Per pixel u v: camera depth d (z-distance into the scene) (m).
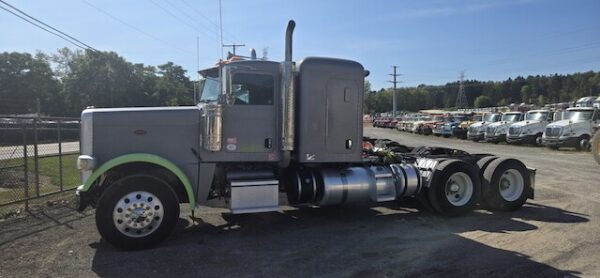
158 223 6.19
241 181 6.97
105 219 5.97
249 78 7.08
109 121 6.57
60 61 80.00
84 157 6.32
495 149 26.56
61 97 75.12
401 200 9.27
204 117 6.77
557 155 21.98
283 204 9.04
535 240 6.63
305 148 7.37
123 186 6.04
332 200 7.57
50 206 9.07
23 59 73.44
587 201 9.68
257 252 6.03
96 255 5.90
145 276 5.14
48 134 24.41
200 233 6.98
